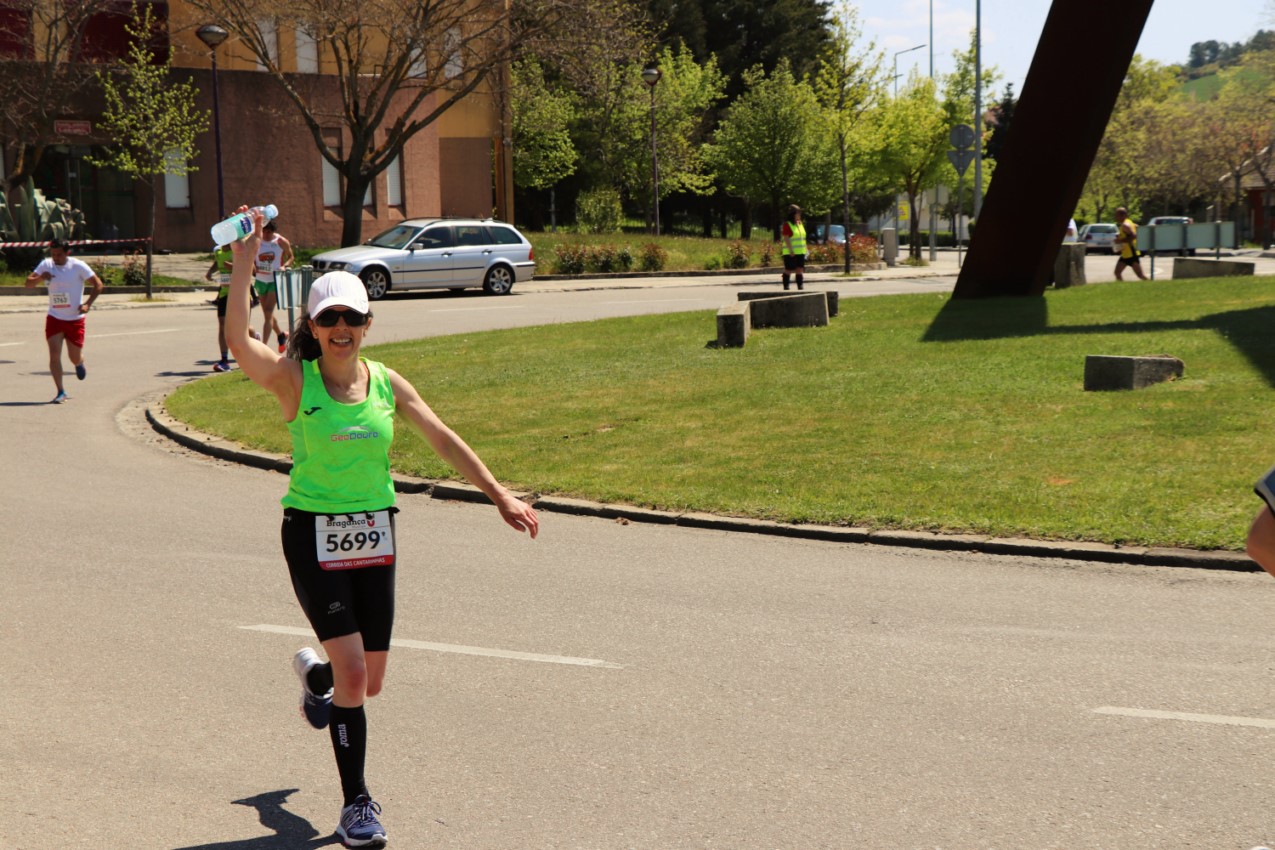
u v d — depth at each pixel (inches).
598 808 183.3
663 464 424.8
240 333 174.1
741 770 196.2
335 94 1748.3
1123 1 791.1
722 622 275.1
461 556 336.2
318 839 174.7
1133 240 1091.9
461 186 1926.7
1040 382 522.9
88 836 175.2
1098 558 317.1
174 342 849.5
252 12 1446.9
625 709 223.6
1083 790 187.0
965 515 348.2
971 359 590.6
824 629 269.1
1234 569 304.3
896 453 420.2
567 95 2687.0
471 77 1839.3
